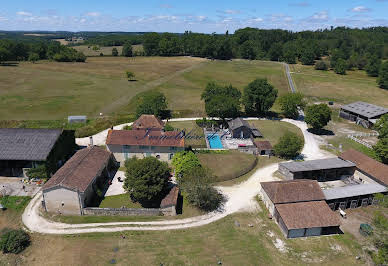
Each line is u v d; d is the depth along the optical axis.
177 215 52.56
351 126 102.38
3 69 178.38
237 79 173.75
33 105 113.62
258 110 113.50
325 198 52.94
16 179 61.44
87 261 41.78
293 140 73.88
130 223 49.91
